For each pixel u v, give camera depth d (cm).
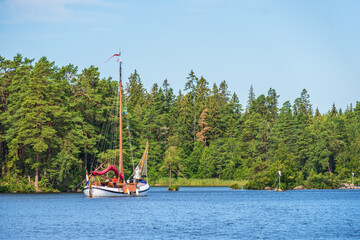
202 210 10681
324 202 13288
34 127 16838
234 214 9875
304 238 6881
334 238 6894
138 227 7875
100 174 14512
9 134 16862
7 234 7169
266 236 7038
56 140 16862
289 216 9544
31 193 16525
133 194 15075
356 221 8756
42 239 6781
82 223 8350
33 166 16912
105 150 19950
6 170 17750
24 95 17012
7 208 10875
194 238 6850
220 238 6862
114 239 6762
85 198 14112
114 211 10344
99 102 19775
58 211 10281
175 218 9106
